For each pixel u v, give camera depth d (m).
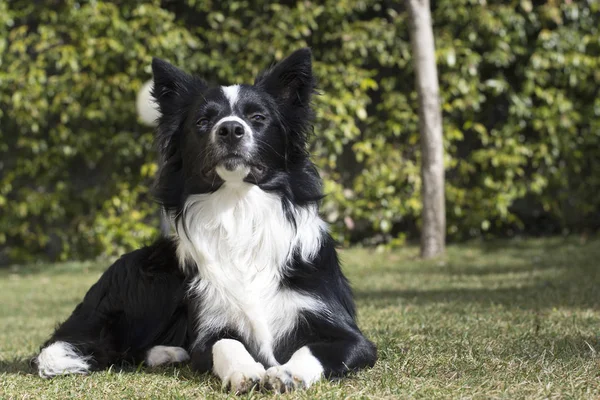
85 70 10.92
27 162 10.90
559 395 2.94
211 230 3.81
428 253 9.95
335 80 10.71
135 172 11.01
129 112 10.58
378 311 5.76
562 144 10.81
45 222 11.27
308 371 3.20
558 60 10.62
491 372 3.37
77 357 3.86
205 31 10.95
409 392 3.06
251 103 3.87
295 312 3.73
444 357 3.70
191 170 3.86
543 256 9.55
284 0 10.95
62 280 9.60
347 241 11.25
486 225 10.84
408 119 10.86
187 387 3.30
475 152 10.88
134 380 3.50
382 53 10.73
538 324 4.71
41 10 10.69
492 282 7.63
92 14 10.42
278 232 3.80
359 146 10.90
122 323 4.15
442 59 10.52
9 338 5.75
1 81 10.61
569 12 10.65
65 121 10.67
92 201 10.94
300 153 4.05
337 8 10.55
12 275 10.29
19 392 3.38
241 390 3.09
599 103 10.74
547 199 11.05
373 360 3.58
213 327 3.74
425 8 9.46
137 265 4.14
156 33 10.55
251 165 3.74
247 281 3.76
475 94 10.68
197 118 3.84
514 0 10.61
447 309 5.73
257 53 10.55
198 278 3.84
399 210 10.91
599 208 11.34
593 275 7.70
